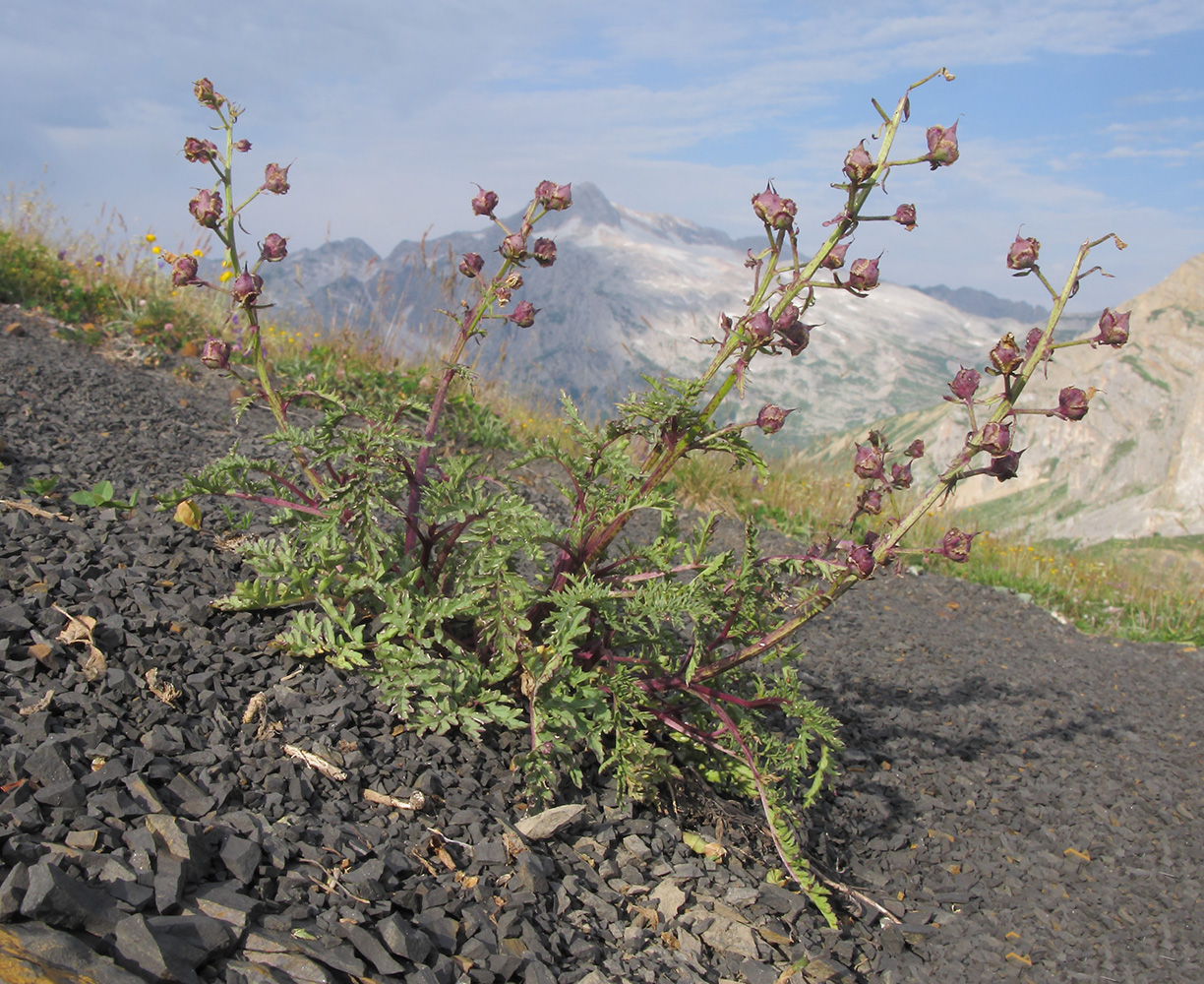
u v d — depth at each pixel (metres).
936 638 5.84
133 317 7.67
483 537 2.40
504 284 2.55
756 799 2.92
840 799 3.32
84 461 4.07
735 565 2.80
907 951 2.54
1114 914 2.95
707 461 8.81
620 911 2.14
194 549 3.10
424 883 1.93
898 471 2.44
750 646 2.61
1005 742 4.22
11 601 2.45
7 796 1.67
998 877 3.07
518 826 2.24
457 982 1.66
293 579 2.66
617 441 2.54
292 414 6.36
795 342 2.15
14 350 6.11
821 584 2.62
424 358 8.15
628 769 2.46
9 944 1.26
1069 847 3.36
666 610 2.42
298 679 2.50
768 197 2.12
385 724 2.45
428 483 2.77
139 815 1.75
